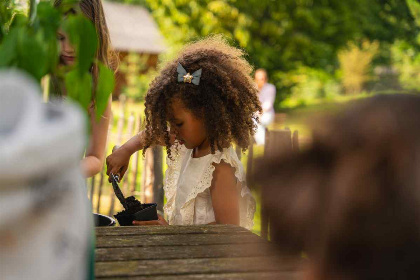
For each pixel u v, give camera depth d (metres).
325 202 0.50
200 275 1.21
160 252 1.38
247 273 1.21
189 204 2.19
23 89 0.52
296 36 18.52
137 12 22.75
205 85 2.13
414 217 0.47
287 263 0.55
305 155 0.52
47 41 0.82
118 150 2.46
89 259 0.89
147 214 2.25
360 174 0.48
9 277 0.55
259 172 0.54
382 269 0.48
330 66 19.59
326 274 0.50
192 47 2.34
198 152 2.25
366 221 0.48
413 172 0.47
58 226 0.57
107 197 5.29
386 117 0.49
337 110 0.53
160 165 3.93
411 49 21.19
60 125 0.53
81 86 0.86
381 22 22.09
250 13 17.98
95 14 1.78
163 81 2.20
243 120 2.18
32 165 0.50
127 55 19.59
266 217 0.54
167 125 2.26
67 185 0.57
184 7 18.23
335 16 19.48
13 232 0.53
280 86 18.16
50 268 0.57
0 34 1.00
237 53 2.36
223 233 1.58
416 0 21.22
